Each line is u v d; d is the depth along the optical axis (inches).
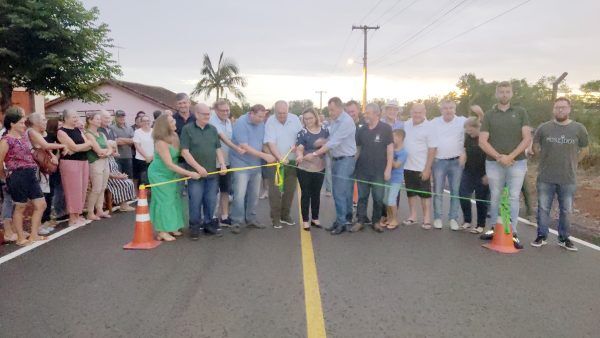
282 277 200.5
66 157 288.0
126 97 1378.0
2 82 636.7
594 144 614.2
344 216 282.7
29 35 635.5
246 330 150.6
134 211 344.5
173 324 154.6
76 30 669.3
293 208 367.2
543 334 149.9
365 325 154.8
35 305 169.2
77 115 288.8
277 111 282.0
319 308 167.9
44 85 694.5
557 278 202.8
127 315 161.2
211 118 299.7
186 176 264.8
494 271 211.5
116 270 208.4
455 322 157.8
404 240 265.7
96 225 296.0
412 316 162.1
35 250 238.5
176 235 272.4
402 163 291.9
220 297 177.6
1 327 151.6
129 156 376.8
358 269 212.1
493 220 263.9
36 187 248.7
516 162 251.4
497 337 147.5
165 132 253.9
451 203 292.8
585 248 254.1
